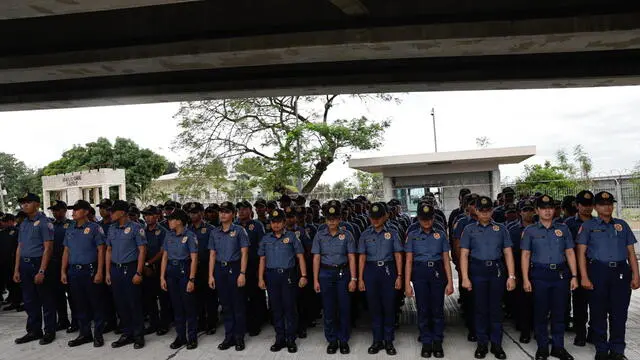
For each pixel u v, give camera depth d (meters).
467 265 5.20
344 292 5.39
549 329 5.82
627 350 5.12
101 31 6.60
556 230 4.92
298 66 7.75
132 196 27.41
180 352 5.64
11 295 8.33
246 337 6.19
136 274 5.87
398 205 8.02
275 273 5.52
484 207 5.05
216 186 18.00
